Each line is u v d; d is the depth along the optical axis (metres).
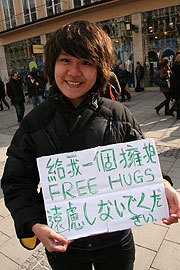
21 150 1.05
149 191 1.12
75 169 1.06
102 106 1.10
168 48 12.37
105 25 13.55
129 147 1.10
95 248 1.12
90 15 13.72
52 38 0.99
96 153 1.07
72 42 0.91
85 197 1.08
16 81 7.67
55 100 1.04
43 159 1.04
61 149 1.06
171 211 1.10
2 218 2.73
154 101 9.64
